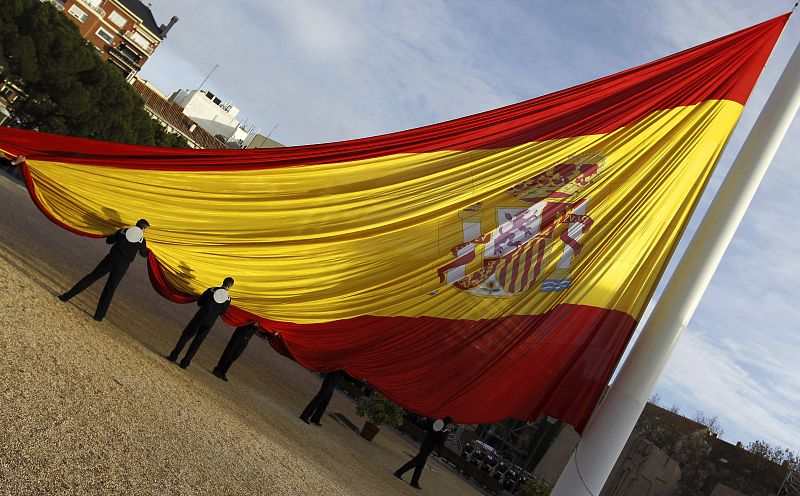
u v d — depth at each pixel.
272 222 15.67
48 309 11.42
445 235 15.63
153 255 15.18
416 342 15.88
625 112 15.52
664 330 13.31
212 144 100.25
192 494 7.16
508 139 15.79
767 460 51.12
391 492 15.08
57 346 9.44
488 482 34.00
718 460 52.38
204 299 14.15
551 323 15.25
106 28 90.00
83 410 7.64
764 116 13.62
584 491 13.01
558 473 42.41
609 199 15.34
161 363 13.02
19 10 46.19
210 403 12.09
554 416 14.95
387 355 15.98
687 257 13.60
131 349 12.51
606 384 14.86
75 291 13.02
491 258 15.58
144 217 15.62
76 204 15.61
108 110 53.53
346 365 16.02
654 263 15.23
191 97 107.38
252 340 36.31
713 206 13.65
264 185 15.58
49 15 48.78
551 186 15.51
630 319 15.18
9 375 7.42
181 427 9.35
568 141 15.64
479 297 15.62
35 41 47.41
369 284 15.84
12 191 33.41
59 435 6.65
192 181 15.52
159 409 9.51
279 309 15.74
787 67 13.76
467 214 15.64
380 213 15.68
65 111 50.84
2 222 19.72
